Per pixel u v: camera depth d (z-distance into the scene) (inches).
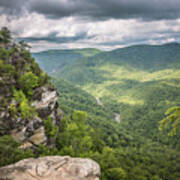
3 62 2337.6
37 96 2347.4
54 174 613.0
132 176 2923.2
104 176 2405.3
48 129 2269.9
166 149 6254.9
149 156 5049.2
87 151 2886.3
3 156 1185.4
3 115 1852.9
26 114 2021.4
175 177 3816.4
